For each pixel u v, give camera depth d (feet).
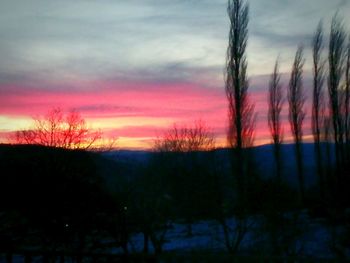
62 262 31.53
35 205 65.77
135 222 73.10
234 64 84.94
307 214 79.51
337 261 29.14
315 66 110.22
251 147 80.23
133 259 33.55
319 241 59.72
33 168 67.67
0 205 65.51
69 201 66.90
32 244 65.00
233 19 86.33
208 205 73.46
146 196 75.20
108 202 70.13
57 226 65.46
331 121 103.45
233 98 83.71
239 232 56.70
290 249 53.57
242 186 68.23
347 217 68.44
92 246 65.98
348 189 80.02
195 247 64.64
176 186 80.53
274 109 107.86
